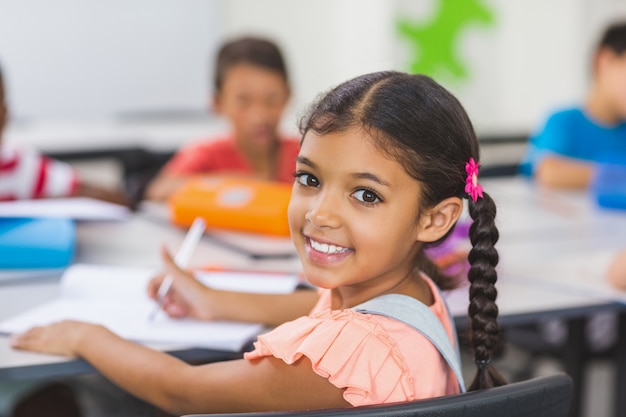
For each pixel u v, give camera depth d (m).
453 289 1.28
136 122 4.19
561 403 1.02
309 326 1.04
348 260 1.05
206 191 2.21
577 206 2.63
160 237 2.11
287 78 2.69
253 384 1.05
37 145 3.70
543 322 2.56
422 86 1.07
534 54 4.94
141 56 4.13
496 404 0.95
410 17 4.56
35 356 1.26
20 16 3.87
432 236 1.09
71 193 2.41
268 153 2.73
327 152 1.04
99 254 1.92
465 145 1.08
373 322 1.03
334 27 4.45
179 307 1.45
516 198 2.74
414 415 0.91
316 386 1.01
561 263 1.94
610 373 3.05
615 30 2.98
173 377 1.13
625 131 3.04
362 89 1.06
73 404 2.09
